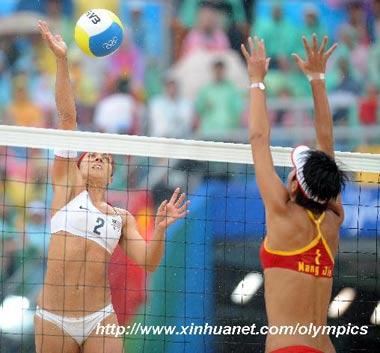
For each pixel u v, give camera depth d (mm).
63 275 19141
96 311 19250
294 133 35531
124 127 35875
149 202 30500
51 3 37375
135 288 26969
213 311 27406
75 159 19516
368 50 37969
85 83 36250
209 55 37188
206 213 27500
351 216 29797
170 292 26562
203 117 36219
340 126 36188
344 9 38969
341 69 37406
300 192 15500
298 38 37969
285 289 15055
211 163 30281
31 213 31141
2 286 29141
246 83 37000
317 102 16641
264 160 15484
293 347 14820
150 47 37250
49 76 36500
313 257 15234
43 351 19141
